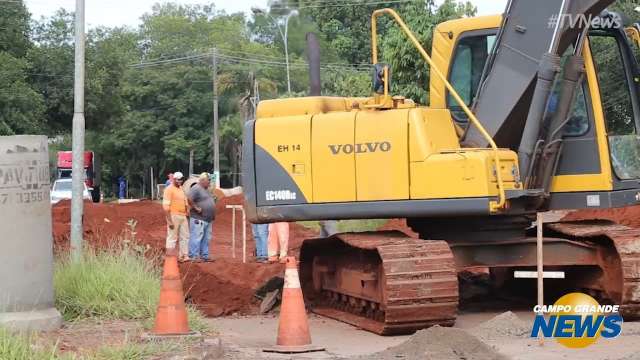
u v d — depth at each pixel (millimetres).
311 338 12289
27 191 11641
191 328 12039
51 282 11953
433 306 11977
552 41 12539
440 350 10109
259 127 13695
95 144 73812
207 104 71812
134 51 80688
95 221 29062
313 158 13297
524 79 12773
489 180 12219
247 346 11555
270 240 20969
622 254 12266
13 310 11469
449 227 13398
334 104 13781
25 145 11656
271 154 13578
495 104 12977
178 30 83438
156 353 10312
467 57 13773
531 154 12633
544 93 12492
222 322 14023
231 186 71438
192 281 15859
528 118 12609
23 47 47062
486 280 16297
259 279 17422
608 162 12898
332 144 13180
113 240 19031
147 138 72625
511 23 12930
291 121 13500
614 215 21219
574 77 12688
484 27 13648
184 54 77375
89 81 50281
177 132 71625
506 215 12953
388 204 12766
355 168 13000
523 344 10992
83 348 10273
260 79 51594
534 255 13070
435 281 11914
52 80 49750
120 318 12555
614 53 13336
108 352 9977
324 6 35750
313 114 13508
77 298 12828
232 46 69750
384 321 12562
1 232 11461
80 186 17172
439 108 13586
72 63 50125
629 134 13242
